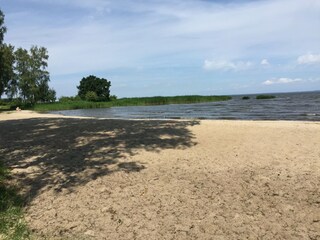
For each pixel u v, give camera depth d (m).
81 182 7.15
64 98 88.19
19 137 12.88
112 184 6.98
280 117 27.14
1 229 5.11
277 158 8.65
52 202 6.21
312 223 5.20
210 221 5.34
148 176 7.45
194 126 14.28
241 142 10.67
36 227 5.27
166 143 10.67
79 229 5.20
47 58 68.69
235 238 4.83
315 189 6.46
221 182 6.98
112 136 12.17
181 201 6.09
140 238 4.91
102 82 93.12
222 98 90.75
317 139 10.69
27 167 8.35
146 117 32.56
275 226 5.13
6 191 6.61
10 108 62.03
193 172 7.68
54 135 12.95
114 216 5.60
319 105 44.88
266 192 6.39
